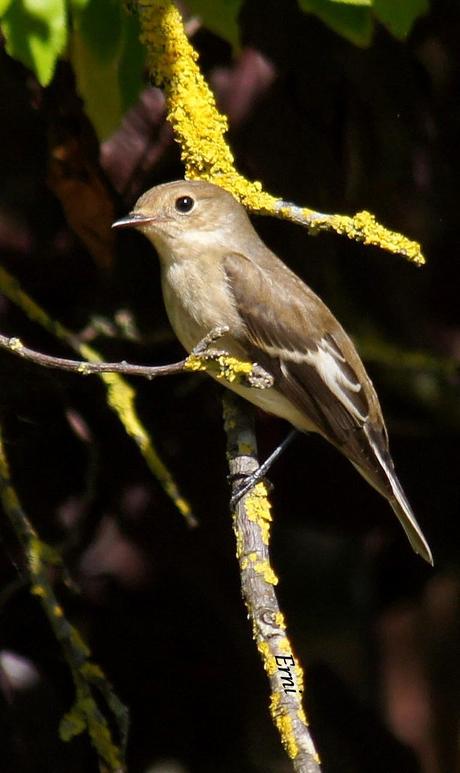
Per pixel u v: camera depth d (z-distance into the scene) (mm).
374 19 8859
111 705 8508
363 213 8758
